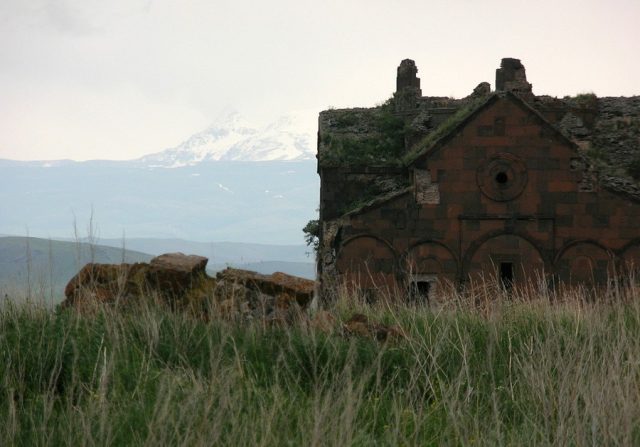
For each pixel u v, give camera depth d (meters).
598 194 87.44
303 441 24.39
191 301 37.53
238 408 26.38
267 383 29.88
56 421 26.33
